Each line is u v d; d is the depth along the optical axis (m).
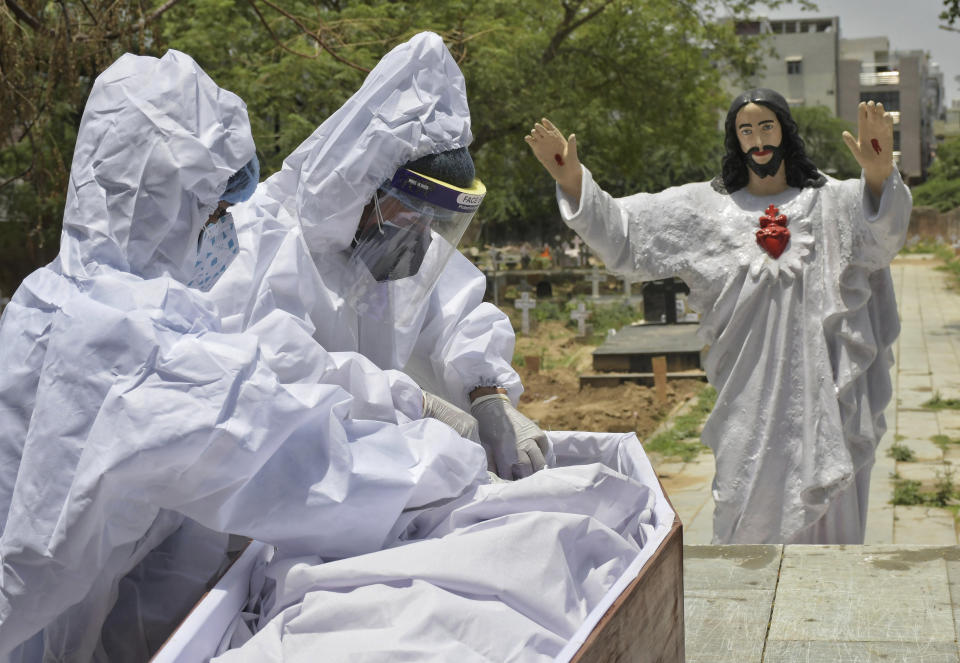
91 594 1.93
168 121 1.91
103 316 1.69
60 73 7.67
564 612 1.61
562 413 13.77
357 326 2.69
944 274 35.41
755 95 5.14
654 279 5.40
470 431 2.38
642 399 14.24
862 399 5.20
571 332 22.30
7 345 1.93
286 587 1.61
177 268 1.97
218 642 1.58
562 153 5.08
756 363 5.16
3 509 1.90
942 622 3.28
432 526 1.90
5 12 6.84
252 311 2.47
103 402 1.66
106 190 1.91
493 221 42.59
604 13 20.42
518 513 1.83
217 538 2.12
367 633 1.45
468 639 1.46
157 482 1.66
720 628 3.34
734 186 5.34
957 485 9.14
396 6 14.20
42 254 17.73
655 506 2.05
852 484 5.24
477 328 2.92
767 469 5.13
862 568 3.82
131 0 7.49
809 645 3.17
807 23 87.56
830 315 5.02
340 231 2.46
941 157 77.62
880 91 94.56
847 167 61.09
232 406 1.65
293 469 1.71
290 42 12.90
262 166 13.31
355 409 2.09
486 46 15.07
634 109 22.11
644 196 5.36
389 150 2.34
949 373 15.14
